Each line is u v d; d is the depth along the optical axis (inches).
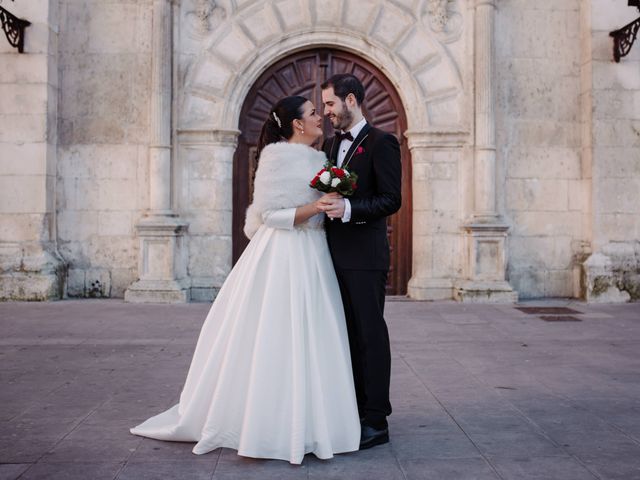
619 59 401.1
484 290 390.3
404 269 419.5
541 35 413.7
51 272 387.5
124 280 404.2
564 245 414.6
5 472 126.9
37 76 389.1
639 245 403.2
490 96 399.5
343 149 149.5
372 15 406.3
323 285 141.0
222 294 147.6
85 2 403.9
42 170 388.8
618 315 344.5
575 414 167.3
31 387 195.0
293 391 132.7
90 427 155.7
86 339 272.8
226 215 404.2
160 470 128.1
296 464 130.3
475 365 226.4
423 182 406.6
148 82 403.2
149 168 400.5
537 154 413.4
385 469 129.1
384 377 143.8
